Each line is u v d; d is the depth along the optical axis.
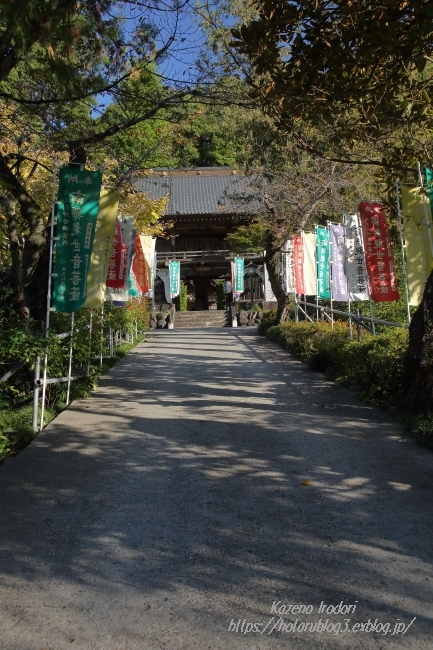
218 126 17.53
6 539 4.45
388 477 5.61
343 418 7.81
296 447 6.59
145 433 7.25
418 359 7.31
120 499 5.21
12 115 10.34
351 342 10.48
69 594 3.71
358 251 11.19
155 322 29.69
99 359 12.06
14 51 7.02
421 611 3.50
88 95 8.48
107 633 3.33
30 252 9.12
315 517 4.77
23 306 8.70
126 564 4.06
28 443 7.06
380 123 8.16
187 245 35.91
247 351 15.75
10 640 3.27
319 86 7.69
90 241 7.97
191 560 4.10
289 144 15.09
